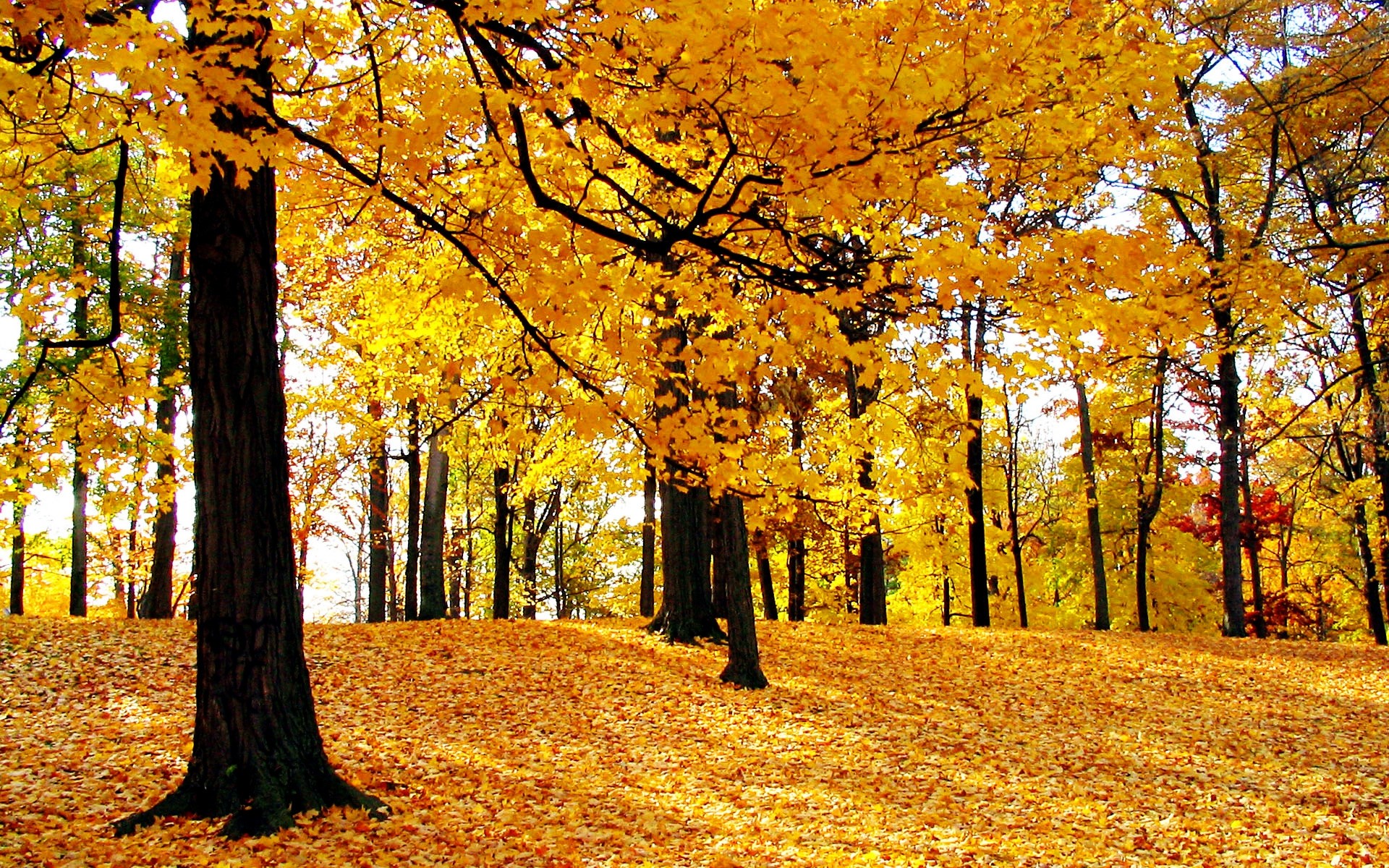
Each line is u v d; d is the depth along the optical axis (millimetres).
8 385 9594
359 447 14500
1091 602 24109
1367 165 8164
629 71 3258
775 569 24172
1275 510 22531
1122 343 3539
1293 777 7043
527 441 4773
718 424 4883
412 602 16609
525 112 3746
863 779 7000
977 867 5164
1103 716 9156
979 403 14406
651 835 5656
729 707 9250
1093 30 3814
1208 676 11164
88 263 10789
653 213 3809
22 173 4160
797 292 3840
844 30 3029
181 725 7539
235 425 5242
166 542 13672
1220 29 8523
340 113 3572
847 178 3285
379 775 6340
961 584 22547
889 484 7219
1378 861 5156
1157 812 6223
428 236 5336
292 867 4520
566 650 11531
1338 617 26531
